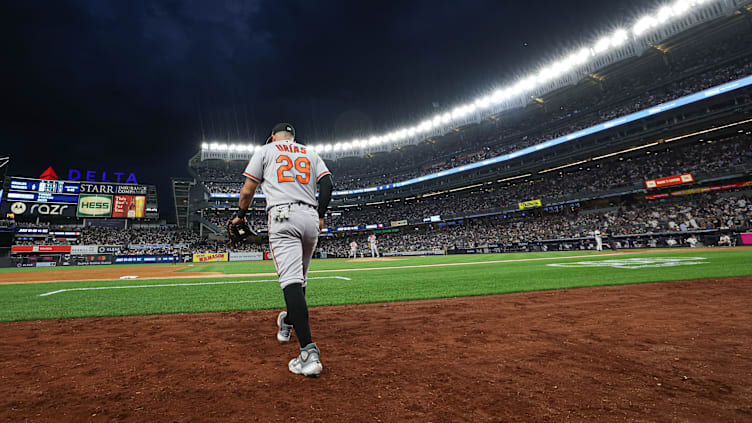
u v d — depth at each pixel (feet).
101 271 72.13
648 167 118.42
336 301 17.90
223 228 184.96
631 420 4.86
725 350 7.90
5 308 16.89
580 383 6.29
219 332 11.31
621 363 7.26
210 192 187.01
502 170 152.25
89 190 176.65
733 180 98.68
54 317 14.32
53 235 162.20
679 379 6.31
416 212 180.14
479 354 8.18
